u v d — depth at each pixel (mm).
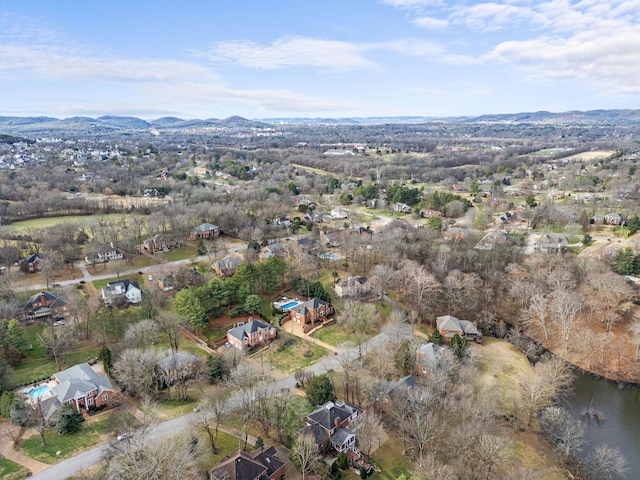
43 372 101125
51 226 184375
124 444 72500
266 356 111312
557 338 126500
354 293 138500
